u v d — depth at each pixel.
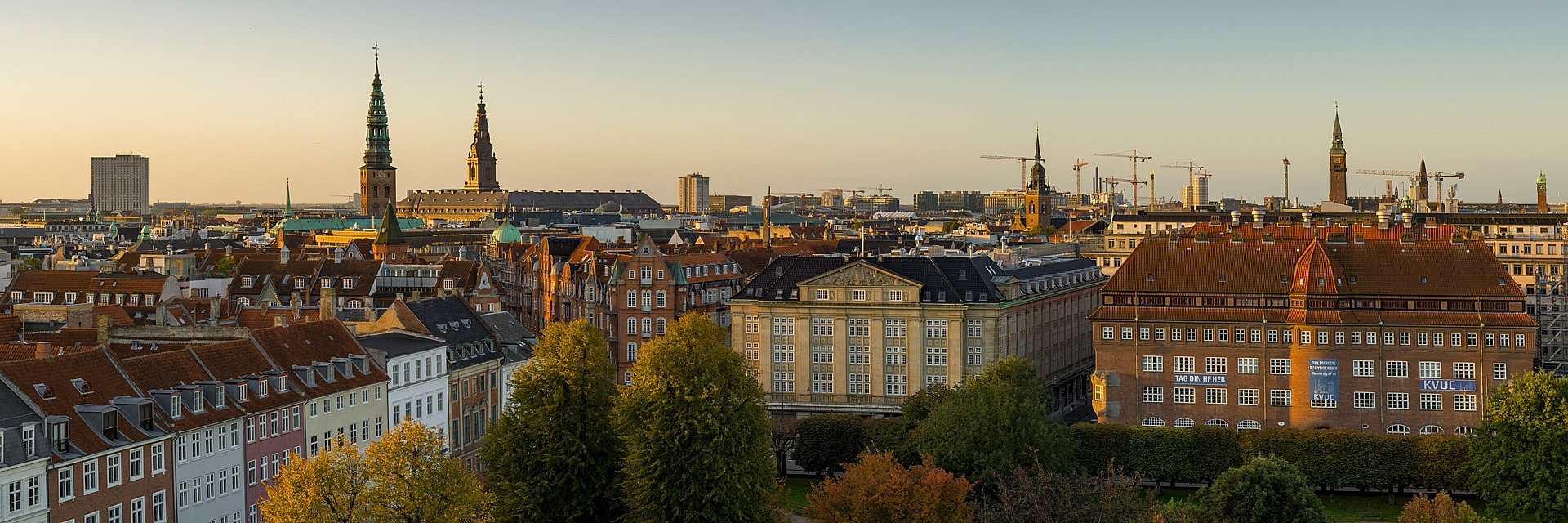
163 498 131.00
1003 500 141.38
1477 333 194.75
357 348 166.00
